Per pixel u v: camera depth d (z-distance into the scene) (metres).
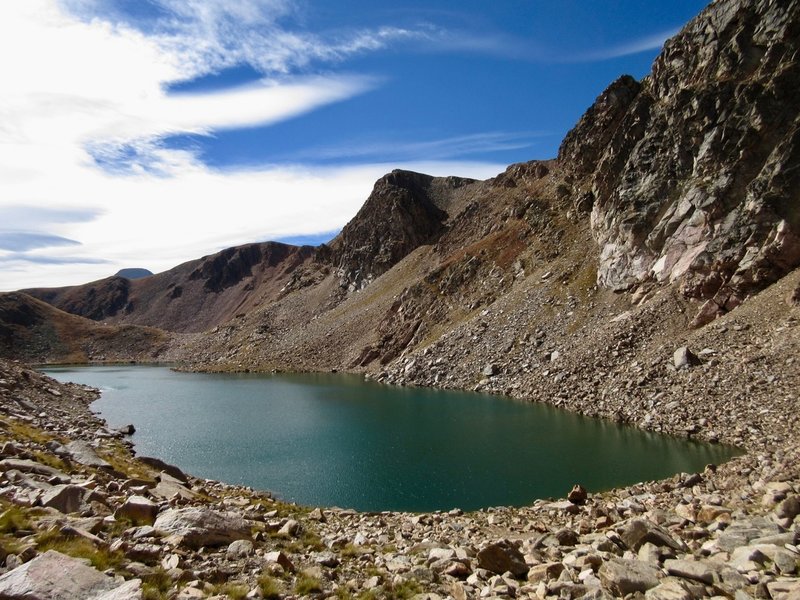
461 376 83.31
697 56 74.62
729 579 11.27
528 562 15.09
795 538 12.97
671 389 47.84
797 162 54.75
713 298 56.41
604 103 103.44
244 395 87.31
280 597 11.88
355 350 131.00
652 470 34.53
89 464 25.56
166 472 31.88
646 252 71.69
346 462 41.19
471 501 31.56
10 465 19.47
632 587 11.31
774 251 53.09
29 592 9.07
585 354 64.56
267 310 196.62
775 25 63.00
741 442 36.91
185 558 12.95
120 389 100.06
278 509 25.66
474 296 108.19
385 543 19.30
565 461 38.34
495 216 139.88
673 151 72.31
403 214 172.25
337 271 190.38
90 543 12.26
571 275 88.00
